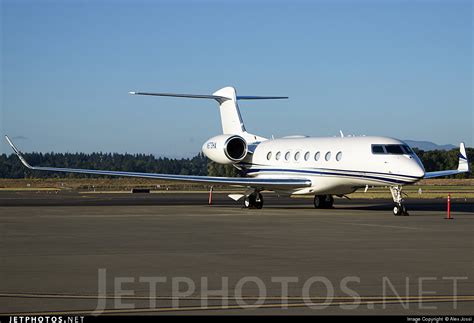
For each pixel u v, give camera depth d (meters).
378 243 18.20
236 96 40.94
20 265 13.98
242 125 40.59
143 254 15.79
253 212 32.91
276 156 38.00
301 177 36.09
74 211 33.38
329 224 24.84
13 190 86.12
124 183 140.25
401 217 28.98
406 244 17.97
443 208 37.44
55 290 11.17
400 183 31.16
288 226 23.89
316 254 15.80
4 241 18.62
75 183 136.12
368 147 32.59
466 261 14.60
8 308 9.80
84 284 11.73
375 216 29.69
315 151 35.53
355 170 33.03
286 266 13.84
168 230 22.20
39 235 20.38
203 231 21.84
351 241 18.72
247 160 40.03
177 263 14.29
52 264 14.14
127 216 29.42
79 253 15.96
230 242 18.44
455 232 21.53
